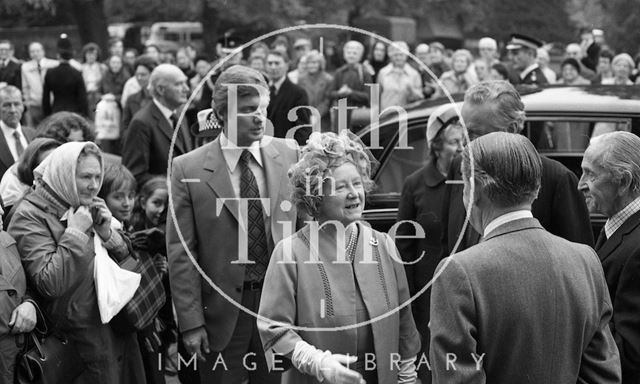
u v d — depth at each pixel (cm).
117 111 1351
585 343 346
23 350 474
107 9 2608
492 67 1303
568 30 2922
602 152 424
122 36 2566
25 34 2616
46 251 481
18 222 488
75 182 487
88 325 491
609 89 688
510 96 465
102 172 499
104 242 503
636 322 398
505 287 336
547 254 342
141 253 525
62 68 1466
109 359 497
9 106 800
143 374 523
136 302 503
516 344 335
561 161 652
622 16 2047
